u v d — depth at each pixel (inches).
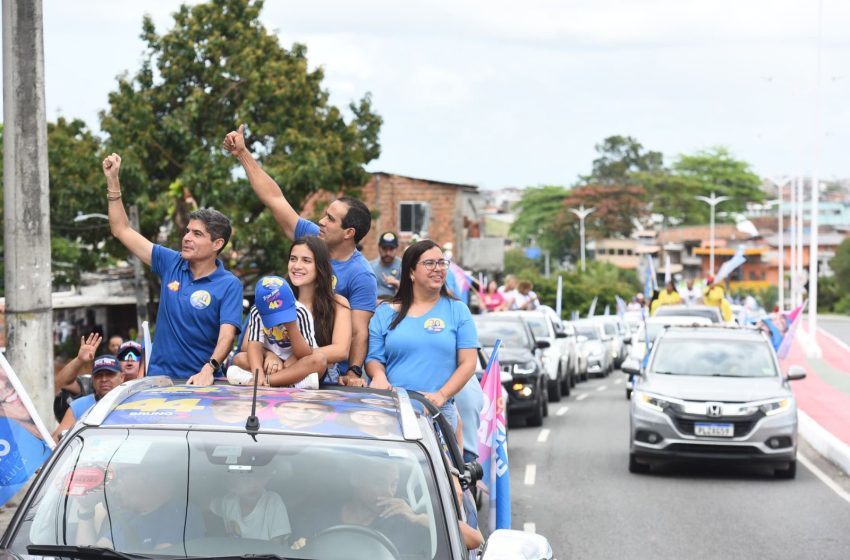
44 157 436.5
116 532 190.9
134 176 1357.0
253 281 1430.9
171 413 208.1
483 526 355.9
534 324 1087.0
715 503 545.6
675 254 5684.1
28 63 432.1
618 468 653.9
